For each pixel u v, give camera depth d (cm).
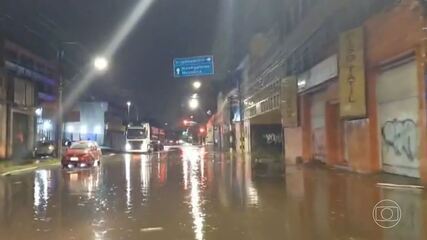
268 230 1007
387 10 1909
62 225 1105
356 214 1177
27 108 4622
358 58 2162
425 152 1689
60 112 4359
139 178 2384
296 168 2816
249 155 4941
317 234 959
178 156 5441
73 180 2333
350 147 2388
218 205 1383
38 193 1778
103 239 948
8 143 4194
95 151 3569
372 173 2136
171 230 1024
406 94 1888
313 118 3092
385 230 980
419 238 903
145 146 6831
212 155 5544
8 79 4209
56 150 4478
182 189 1828
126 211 1297
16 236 992
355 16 2247
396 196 1467
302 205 1352
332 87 2634
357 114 2175
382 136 2108
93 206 1405
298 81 3203
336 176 2191
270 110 4250
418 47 1689
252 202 1434
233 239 927
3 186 2078
